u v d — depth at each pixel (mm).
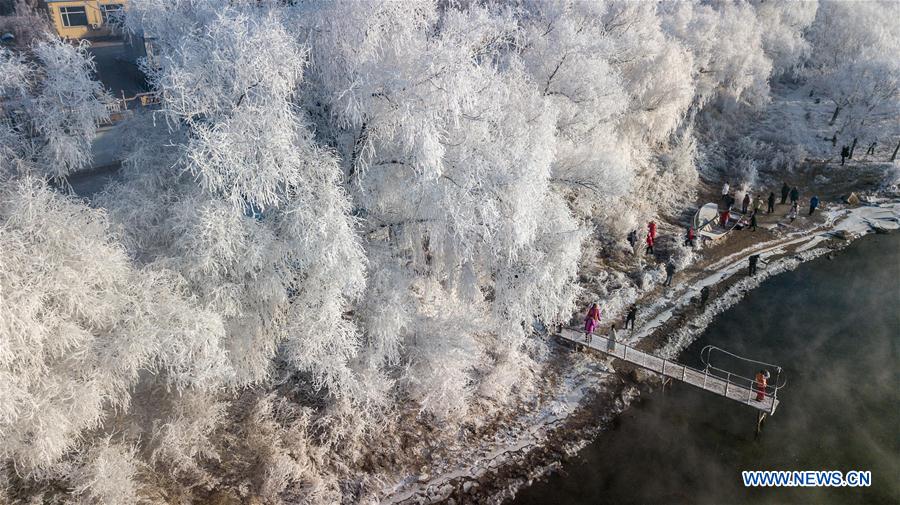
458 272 18406
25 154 13719
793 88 54031
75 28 40906
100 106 14086
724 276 27516
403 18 15445
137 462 13734
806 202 35312
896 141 41156
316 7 15344
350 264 14367
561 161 22328
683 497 16500
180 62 13594
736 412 19422
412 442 17594
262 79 13047
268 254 14164
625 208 29547
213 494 14789
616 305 24594
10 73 13133
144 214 14023
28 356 11805
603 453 17938
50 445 11711
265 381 17531
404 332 18750
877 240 31234
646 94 30609
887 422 19125
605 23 30203
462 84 14008
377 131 15000
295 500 15234
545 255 17953
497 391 19625
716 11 44156
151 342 12461
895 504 16188
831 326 24125
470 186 15117
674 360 21828
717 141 41500
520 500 16328
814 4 51688
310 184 14141
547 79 22594
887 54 40688
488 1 27797
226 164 12555
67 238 12109
